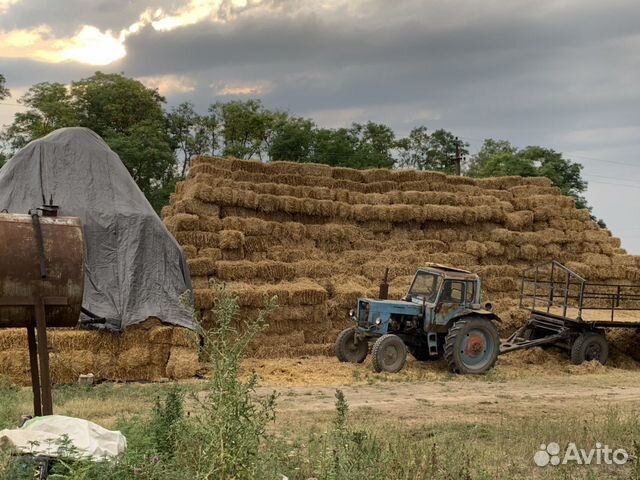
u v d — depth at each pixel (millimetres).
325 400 13102
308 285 19625
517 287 23500
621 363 20734
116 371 15008
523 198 25734
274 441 8094
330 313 19844
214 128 55438
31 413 10359
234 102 55656
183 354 15477
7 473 5871
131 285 15781
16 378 14133
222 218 20703
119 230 16219
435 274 17250
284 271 19859
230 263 19172
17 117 45844
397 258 22469
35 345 8367
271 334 18719
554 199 25656
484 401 13383
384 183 23984
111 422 10273
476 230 24328
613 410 11586
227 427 5801
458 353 16672
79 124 45406
